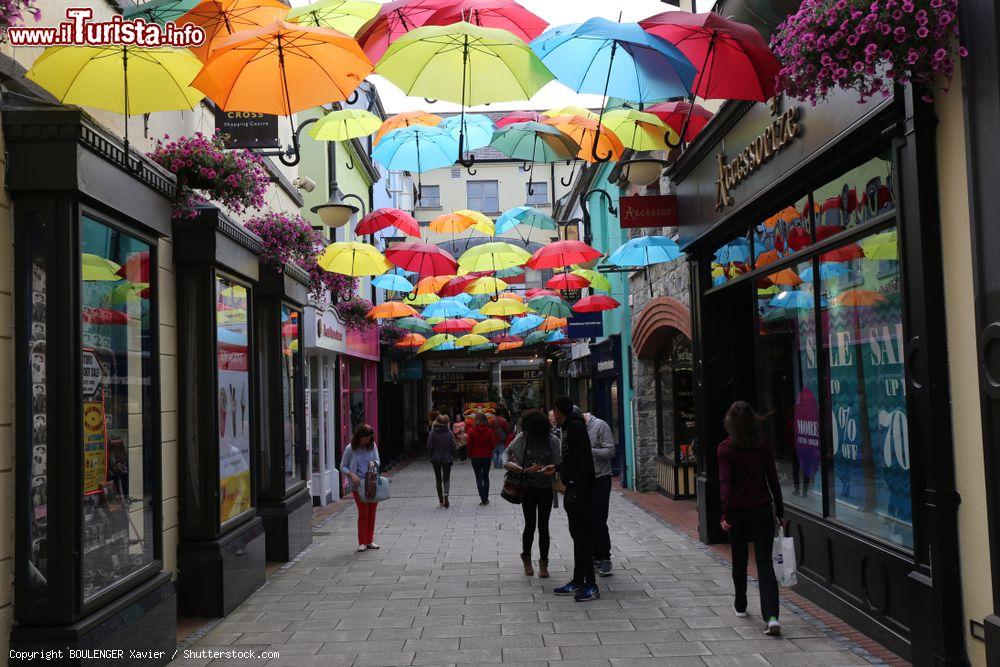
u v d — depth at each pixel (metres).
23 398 4.56
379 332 24.06
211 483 7.13
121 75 5.61
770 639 5.95
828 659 5.46
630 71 6.00
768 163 7.43
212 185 6.80
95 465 5.06
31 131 4.62
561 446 8.28
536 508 8.69
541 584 8.10
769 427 8.51
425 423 39.50
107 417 5.27
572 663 5.57
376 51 6.20
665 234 13.91
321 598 7.71
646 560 9.15
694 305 10.45
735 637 6.04
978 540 4.66
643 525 11.95
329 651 5.99
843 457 6.58
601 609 7.00
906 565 5.36
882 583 5.74
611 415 20.61
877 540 5.86
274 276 9.95
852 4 4.42
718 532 10.01
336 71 5.04
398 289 16.84
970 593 4.73
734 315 10.12
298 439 10.97
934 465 4.90
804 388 7.45
